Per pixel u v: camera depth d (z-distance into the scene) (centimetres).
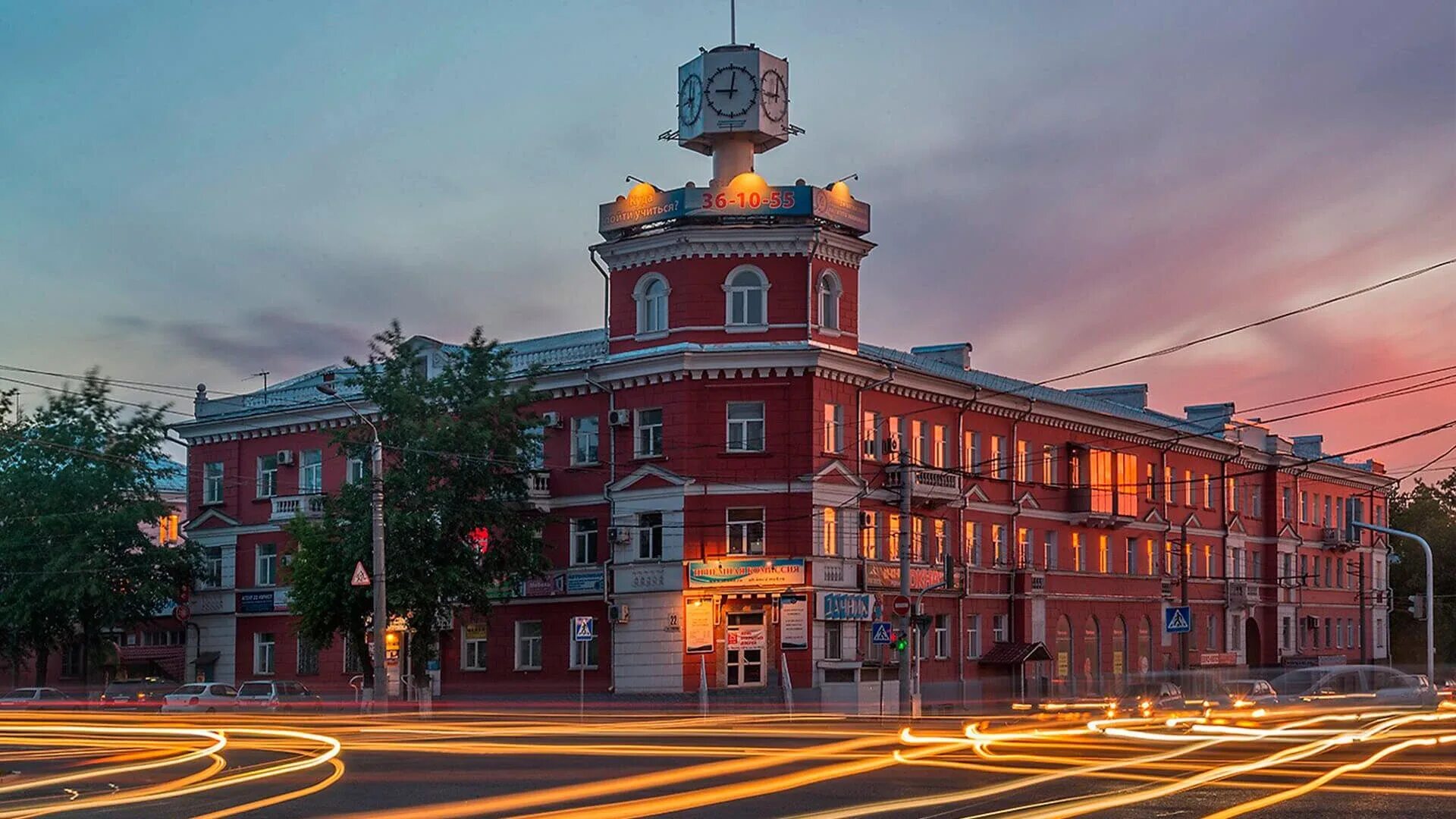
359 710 5009
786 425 5072
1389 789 2069
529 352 5675
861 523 5216
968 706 5256
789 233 5062
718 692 4972
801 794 2000
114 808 1922
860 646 5169
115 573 6016
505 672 5500
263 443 6391
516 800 1944
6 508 5931
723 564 4991
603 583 5222
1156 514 7044
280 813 1834
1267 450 8181
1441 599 9381
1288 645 8231
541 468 5462
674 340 5128
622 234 5250
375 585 4194
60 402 6103
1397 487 10238
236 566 6375
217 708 5131
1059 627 6309
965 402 5841
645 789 2083
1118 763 2533
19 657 6106
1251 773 2333
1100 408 6856
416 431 4900
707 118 5162
